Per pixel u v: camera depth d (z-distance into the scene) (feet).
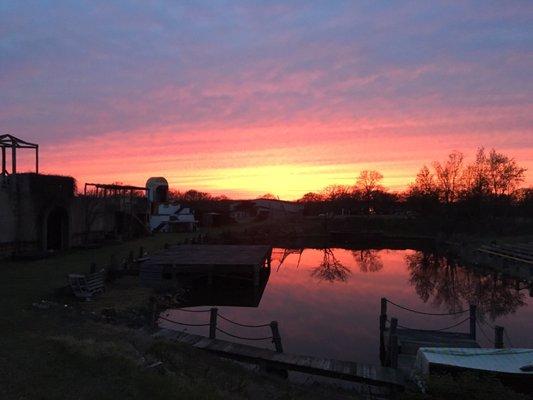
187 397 25.67
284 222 296.10
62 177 109.09
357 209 354.54
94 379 26.14
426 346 49.14
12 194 95.76
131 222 157.58
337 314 72.59
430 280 109.91
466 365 36.11
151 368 29.86
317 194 431.02
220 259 96.37
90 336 38.99
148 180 214.28
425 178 263.70
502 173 229.04
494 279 111.14
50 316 46.83
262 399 31.68
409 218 290.97
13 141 99.25
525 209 240.12
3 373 25.80
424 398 28.45
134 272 86.48
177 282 86.48
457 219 232.32
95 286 71.41
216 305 79.25
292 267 133.80
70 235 114.42
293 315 71.82
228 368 38.91
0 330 37.06
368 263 145.18
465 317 71.87
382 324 56.29
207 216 250.98
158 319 63.77
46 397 23.04
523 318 72.74
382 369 41.65
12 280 71.00
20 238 97.60
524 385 34.58
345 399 37.42
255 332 61.31
